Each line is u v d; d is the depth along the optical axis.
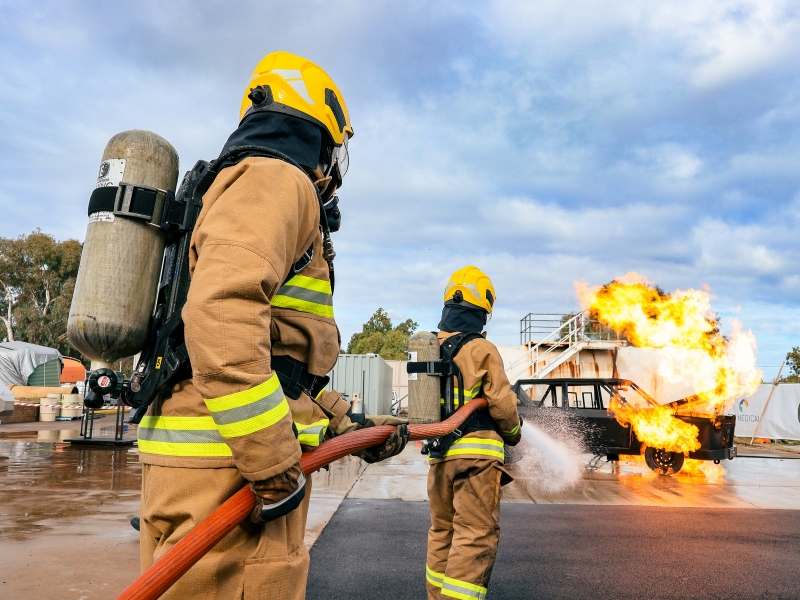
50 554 4.32
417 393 3.05
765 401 17.89
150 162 1.55
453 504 2.90
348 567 4.38
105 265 1.49
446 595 2.73
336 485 8.20
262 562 1.27
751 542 5.38
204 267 1.17
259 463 1.14
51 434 15.48
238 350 1.13
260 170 1.31
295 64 1.53
